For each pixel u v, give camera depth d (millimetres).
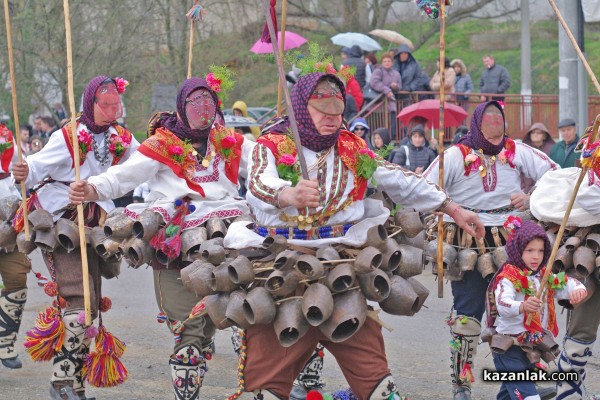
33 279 14094
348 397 6066
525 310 6340
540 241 6598
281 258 5211
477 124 7371
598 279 6734
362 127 14727
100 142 7477
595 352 8898
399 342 9594
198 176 6879
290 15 33062
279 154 5395
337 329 5348
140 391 8023
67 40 6578
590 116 20000
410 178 5699
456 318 7441
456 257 7328
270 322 5332
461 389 7457
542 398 7453
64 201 7402
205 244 5668
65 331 7250
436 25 35938
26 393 7930
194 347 6785
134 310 11461
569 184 6961
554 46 35719
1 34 23547
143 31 25000
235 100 29094
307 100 5336
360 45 21891
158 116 6984
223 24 28578
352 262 5305
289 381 5551
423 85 19109
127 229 6875
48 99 25281
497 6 39250
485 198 7387
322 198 5391
